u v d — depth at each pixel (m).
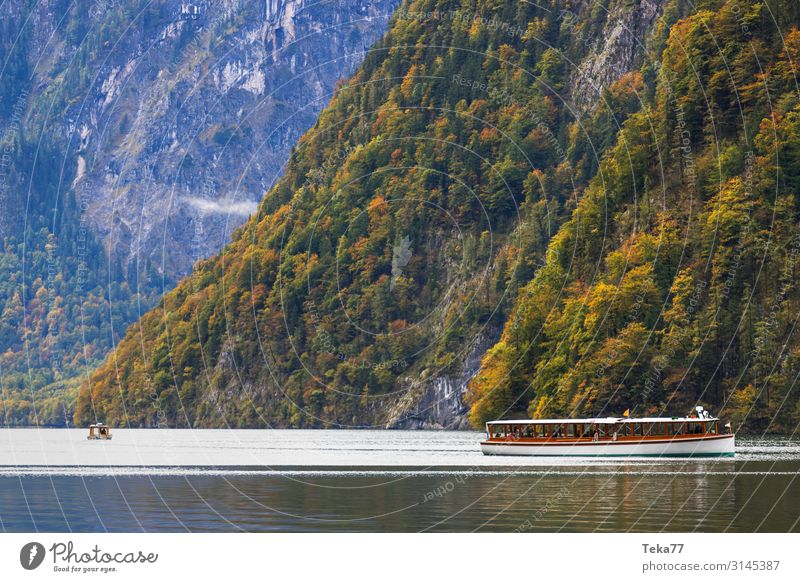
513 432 157.88
